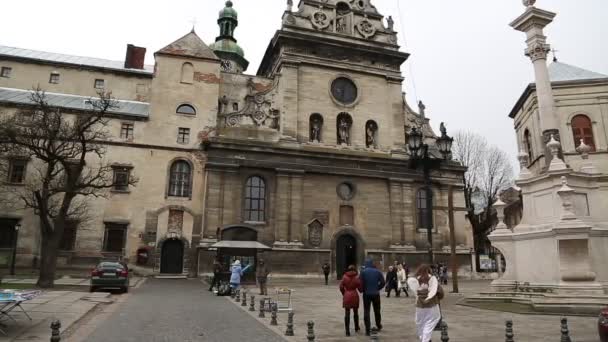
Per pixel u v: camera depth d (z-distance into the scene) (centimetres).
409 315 1625
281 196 3784
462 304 1886
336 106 4225
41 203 2458
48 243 2419
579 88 4412
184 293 2344
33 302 1636
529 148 4788
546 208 1858
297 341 1107
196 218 3638
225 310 1694
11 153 3334
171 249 3562
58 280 2788
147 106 4059
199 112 3903
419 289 953
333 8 4453
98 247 3416
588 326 1289
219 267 2405
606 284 1661
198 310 1678
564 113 4412
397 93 4450
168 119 3816
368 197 4075
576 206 1803
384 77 4478
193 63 4019
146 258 3472
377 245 3984
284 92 4050
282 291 1723
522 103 4903
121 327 1280
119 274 2244
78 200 3453
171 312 1608
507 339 900
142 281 3055
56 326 887
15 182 3391
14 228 3328
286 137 3953
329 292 2573
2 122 2830
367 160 4091
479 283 3597
